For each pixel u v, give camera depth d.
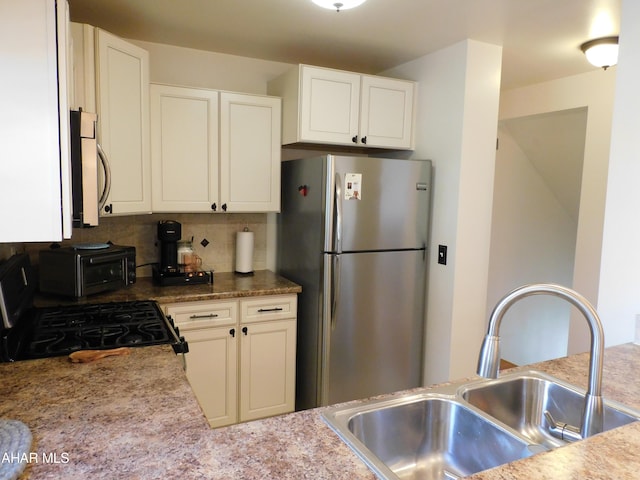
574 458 0.88
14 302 1.61
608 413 1.20
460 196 2.63
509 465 0.86
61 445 0.96
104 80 2.06
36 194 1.08
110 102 2.11
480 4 2.08
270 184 2.86
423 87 2.89
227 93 2.68
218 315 2.49
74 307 2.10
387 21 2.31
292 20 2.32
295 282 2.85
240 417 2.61
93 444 0.97
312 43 2.69
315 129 2.66
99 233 2.70
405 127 2.92
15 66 1.04
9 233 1.07
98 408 1.14
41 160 1.07
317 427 1.04
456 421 1.22
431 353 2.83
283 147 3.15
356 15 2.23
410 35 2.50
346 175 2.49
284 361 2.70
